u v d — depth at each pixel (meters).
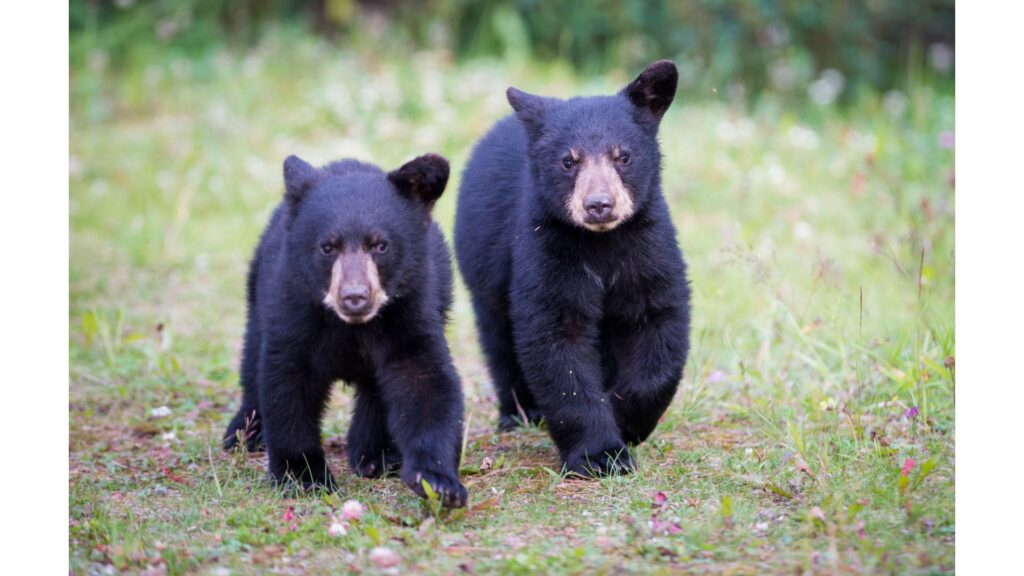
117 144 22.91
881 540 7.72
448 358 9.14
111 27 28.55
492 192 11.18
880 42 29.58
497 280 10.88
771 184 19.36
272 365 9.16
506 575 7.32
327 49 27.72
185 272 17.06
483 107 22.77
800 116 25.23
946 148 19.44
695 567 7.39
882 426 10.26
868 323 13.16
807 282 14.97
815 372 11.83
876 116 23.80
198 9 29.55
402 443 8.82
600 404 9.83
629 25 28.50
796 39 28.69
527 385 10.91
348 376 9.48
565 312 9.91
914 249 14.23
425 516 8.47
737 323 13.59
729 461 9.62
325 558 7.76
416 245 9.00
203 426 11.44
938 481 8.88
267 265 9.79
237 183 20.64
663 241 10.11
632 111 10.25
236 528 8.37
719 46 27.77
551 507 8.70
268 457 9.44
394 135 22.22
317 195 9.04
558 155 9.97
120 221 19.39
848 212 18.06
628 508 8.56
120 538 8.09
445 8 29.03
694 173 19.91
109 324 14.73
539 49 28.80
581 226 9.82
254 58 26.66
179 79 26.34
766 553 7.60
